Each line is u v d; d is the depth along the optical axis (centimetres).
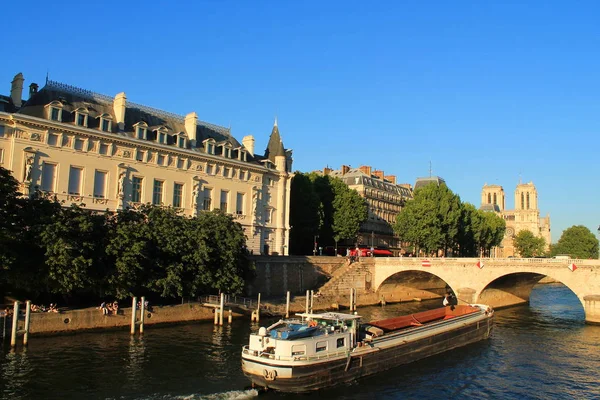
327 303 6650
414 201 9919
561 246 15900
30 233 4172
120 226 4719
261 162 8019
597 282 5816
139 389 2906
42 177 5488
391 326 4056
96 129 5922
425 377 3453
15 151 5284
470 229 11144
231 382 3086
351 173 12238
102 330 4391
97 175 5934
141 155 6328
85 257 4362
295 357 2945
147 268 4856
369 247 11150
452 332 4259
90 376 3097
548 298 9062
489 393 3189
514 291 7644
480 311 4922
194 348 3897
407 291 8331
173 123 7025
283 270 6812
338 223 9050
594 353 4275
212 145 7169
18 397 2708
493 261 6625
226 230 5481
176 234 5088
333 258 7644
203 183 6981
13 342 3666
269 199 7962
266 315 5653
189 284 5094
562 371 3719
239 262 5525
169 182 6600
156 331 4516
